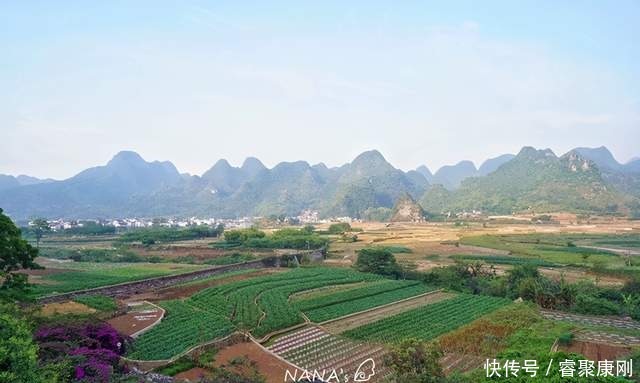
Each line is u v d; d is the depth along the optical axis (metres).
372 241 174.75
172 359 43.19
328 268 114.31
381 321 63.12
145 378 33.06
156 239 161.62
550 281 84.19
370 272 108.56
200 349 46.94
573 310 75.62
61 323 39.78
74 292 69.81
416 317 66.75
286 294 80.19
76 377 27.55
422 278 101.19
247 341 52.28
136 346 45.84
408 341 31.80
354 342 53.94
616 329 60.38
